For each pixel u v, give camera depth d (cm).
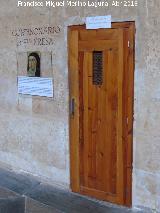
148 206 312
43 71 362
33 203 336
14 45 385
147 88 297
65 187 363
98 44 318
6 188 369
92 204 332
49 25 350
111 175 330
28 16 365
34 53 366
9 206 331
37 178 387
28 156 394
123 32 303
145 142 304
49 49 354
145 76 296
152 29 288
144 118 302
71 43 335
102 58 318
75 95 340
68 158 357
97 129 332
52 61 353
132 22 297
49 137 370
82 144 344
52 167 372
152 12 286
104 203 333
